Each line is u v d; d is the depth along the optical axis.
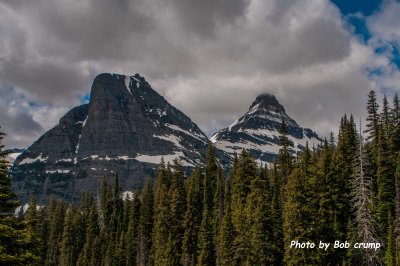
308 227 63.06
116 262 121.31
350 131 82.88
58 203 166.12
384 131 88.12
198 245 94.88
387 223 71.06
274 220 72.88
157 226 105.56
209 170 113.81
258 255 71.12
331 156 77.94
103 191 152.38
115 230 137.75
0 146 27.64
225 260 79.62
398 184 66.56
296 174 65.19
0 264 25.25
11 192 27.33
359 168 59.03
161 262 101.69
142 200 126.25
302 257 61.94
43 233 143.25
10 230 26.22
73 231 137.50
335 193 67.94
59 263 138.00
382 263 60.03
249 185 88.81
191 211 101.81
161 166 134.25
